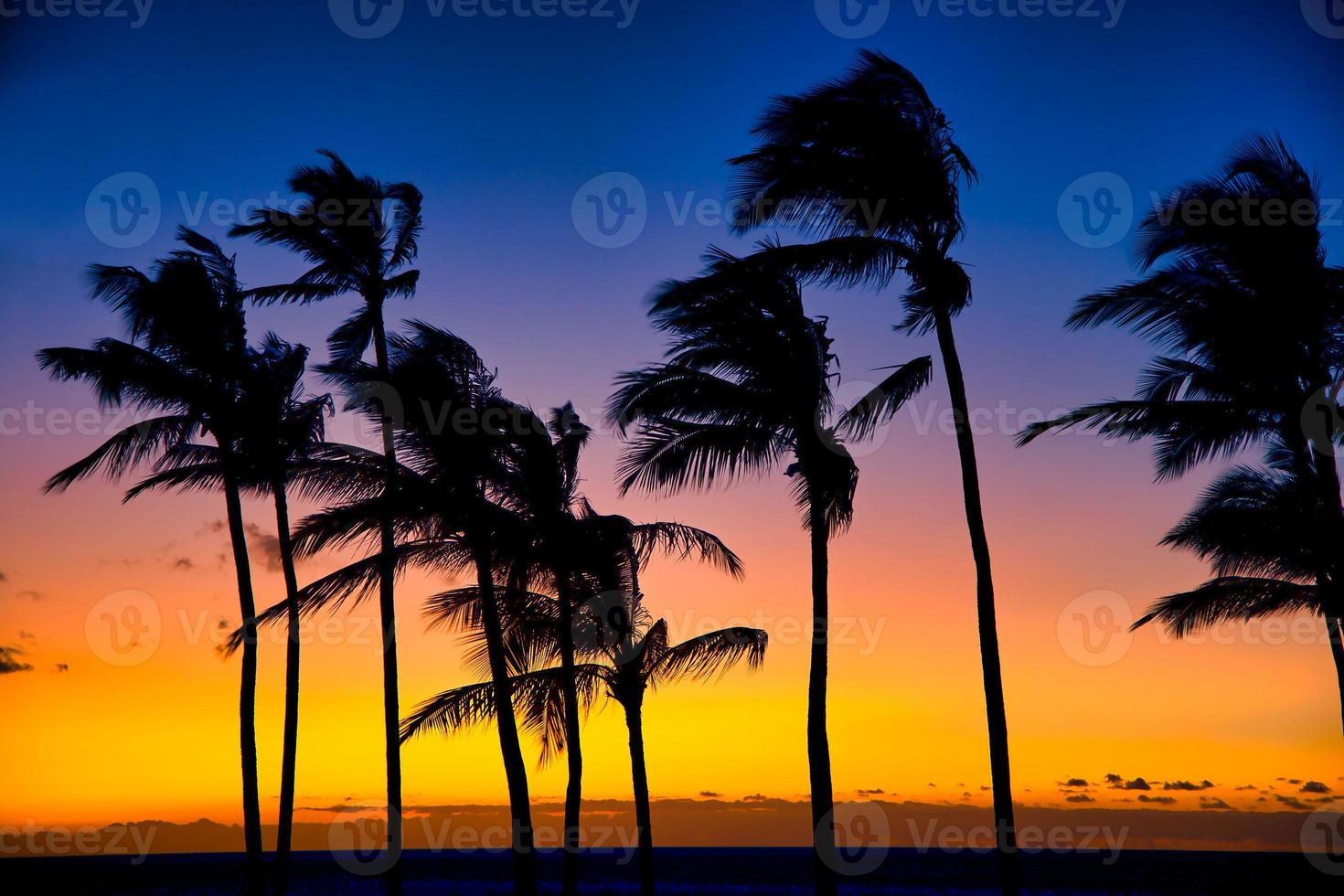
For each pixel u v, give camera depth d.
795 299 19.28
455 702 21.05
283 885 22.31
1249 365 17.94
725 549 22.17
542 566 21.94
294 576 23.88
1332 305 17.39
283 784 22.86
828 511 20.05
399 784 22.41
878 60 17.70
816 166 17.48
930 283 17.61
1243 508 18.61
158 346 23.69
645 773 22.56
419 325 21.53
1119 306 18.39
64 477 23.72
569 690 21.56
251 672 22.83
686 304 18.84
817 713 18.05
